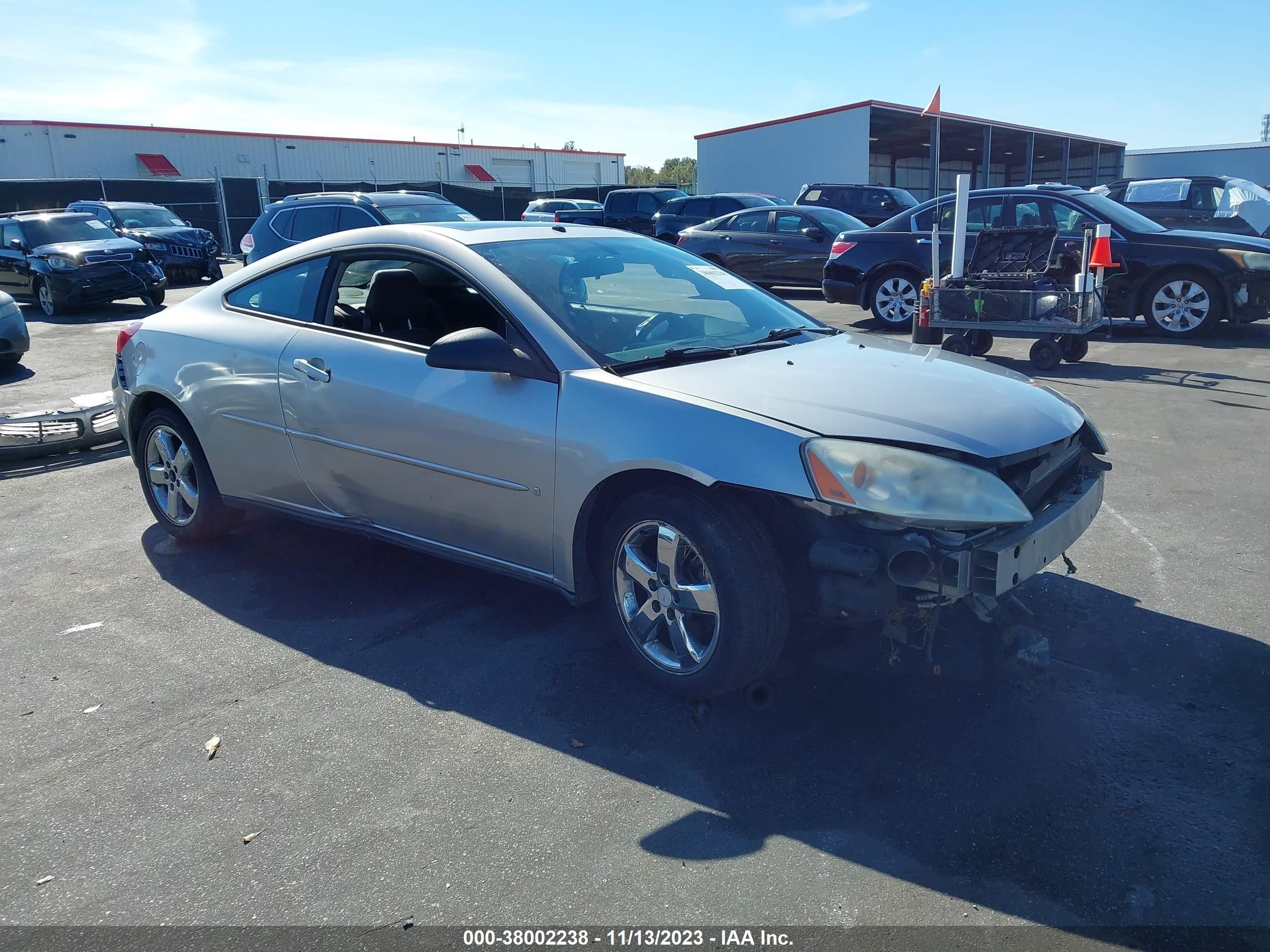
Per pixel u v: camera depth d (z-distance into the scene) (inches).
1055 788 107.4
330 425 154.6
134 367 187.0
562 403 129.4
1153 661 134.6
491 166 1843.0
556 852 99.0
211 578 174.6
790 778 110.4
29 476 244.4
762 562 117.0
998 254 346.6
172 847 101.6
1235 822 100.9
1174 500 201.0
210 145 1503.4
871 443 112.0
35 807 109.0
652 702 128.0
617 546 129.3
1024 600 154.6
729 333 152.3
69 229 633.0
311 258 168.4
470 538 144.3
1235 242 389.4
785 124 1316.4
